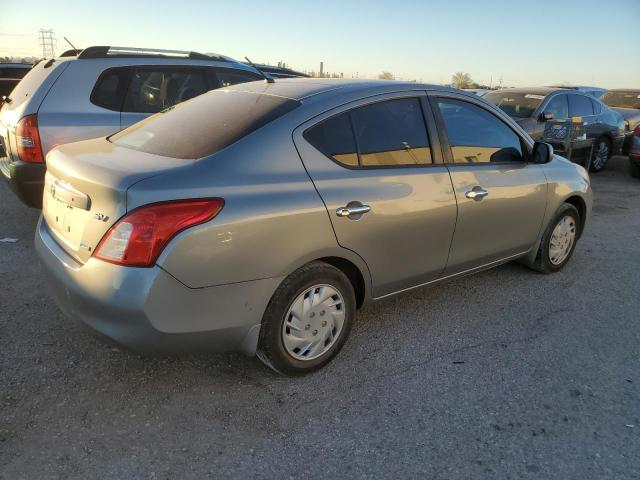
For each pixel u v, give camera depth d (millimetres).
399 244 3266
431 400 2885
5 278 4199
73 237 2674
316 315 2980
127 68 5402
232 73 6172
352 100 3150
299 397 2871
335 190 2910
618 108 13875
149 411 2705
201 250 2445
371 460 2428
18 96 5410
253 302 2676
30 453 2373
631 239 6109
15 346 3227
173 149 2822
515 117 9406
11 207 6242
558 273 4844
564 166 4668
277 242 2672
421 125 3480
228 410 2740
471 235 3742
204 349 2648
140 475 2283
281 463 2391
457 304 4113
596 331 3744
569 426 2701
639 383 3113
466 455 2477
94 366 3066
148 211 2355
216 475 2305
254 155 2727
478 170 3754
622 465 2443
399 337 3564
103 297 2408
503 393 2967
